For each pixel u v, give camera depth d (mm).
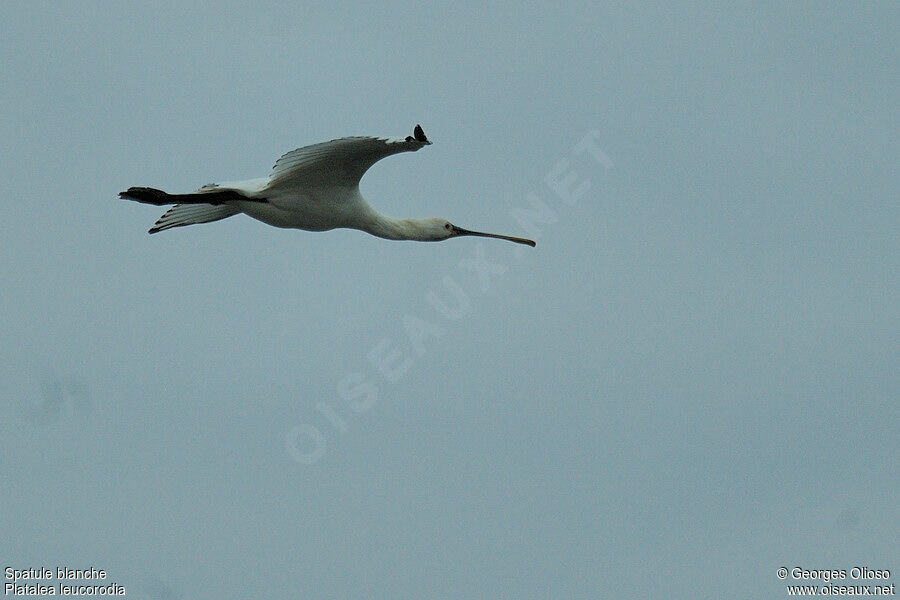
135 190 20484
